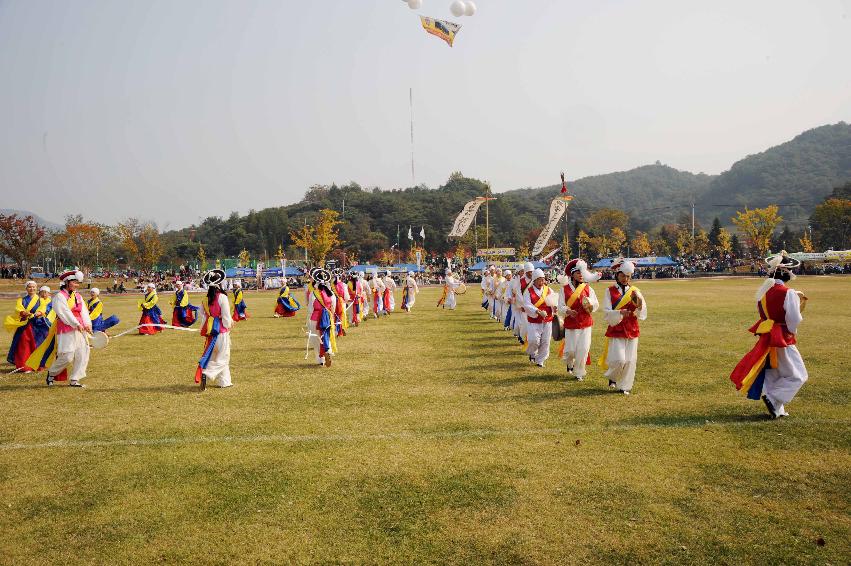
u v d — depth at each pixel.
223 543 4.63
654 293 34.47
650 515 4.95
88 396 9.75
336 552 4.46
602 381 10.35
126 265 101.31
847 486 5.47
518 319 15.33
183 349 15.36
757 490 5.41
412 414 8.21
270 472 6.05
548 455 6.40
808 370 10.46
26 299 12.52
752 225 83.31
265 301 37.62
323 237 82.31
